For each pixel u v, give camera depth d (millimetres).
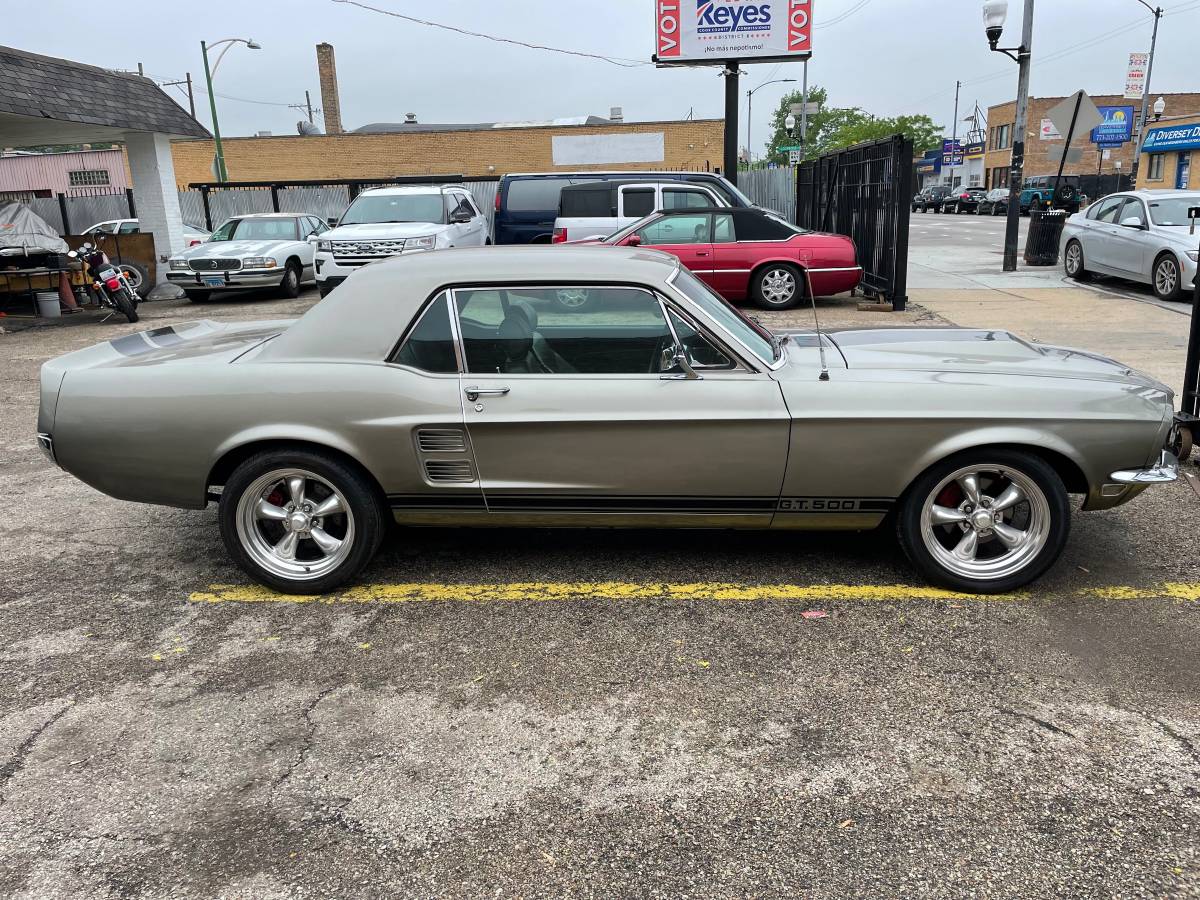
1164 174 34375
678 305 3828
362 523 4043
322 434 3875
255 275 15930
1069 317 11578
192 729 3176
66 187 43344
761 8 18219
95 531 5086
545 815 2713
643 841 2596
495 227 16047
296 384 3873
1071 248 15633
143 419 3926
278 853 2578
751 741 3049
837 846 2559
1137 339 9953
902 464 3828
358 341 3910
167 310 15477
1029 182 50625
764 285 12539
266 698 3365
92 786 2879
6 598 4234
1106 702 3219
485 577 4363
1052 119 17781
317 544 4156
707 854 2541
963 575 3996
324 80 56344
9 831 2680
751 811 2711
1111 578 4207
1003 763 2902
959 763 2906
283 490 4133
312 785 2869
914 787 2799
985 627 3770
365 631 3861
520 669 3533
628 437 3844
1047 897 2357
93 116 14773
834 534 4805
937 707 3217
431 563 4535
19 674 3557
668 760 2957
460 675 3500
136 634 3871
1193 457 5789
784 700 3287
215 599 4191
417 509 4070
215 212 25516
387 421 3855
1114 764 2883
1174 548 4535
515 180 15945
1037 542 3930
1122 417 3754
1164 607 3910
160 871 2516
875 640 3686
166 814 2746
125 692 3420
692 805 2742
